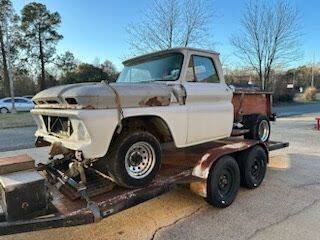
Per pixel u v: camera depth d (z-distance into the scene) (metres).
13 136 12.41
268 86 30.44
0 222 2.84
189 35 19.34
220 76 5.07
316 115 21.89
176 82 4.33
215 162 4.35
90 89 3.34
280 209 4.38
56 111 3.70
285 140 10.39
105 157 3.63
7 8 38.81
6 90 40.44
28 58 43.22
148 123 4.11
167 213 4.29
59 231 3.81
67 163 4.25
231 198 4.54
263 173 5.41
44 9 43.41
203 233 3.72
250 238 3.57
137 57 5.02
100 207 3.28
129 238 3.64
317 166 6.80
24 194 2.92
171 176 4.16
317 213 4.23
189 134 4.36
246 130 6.12
